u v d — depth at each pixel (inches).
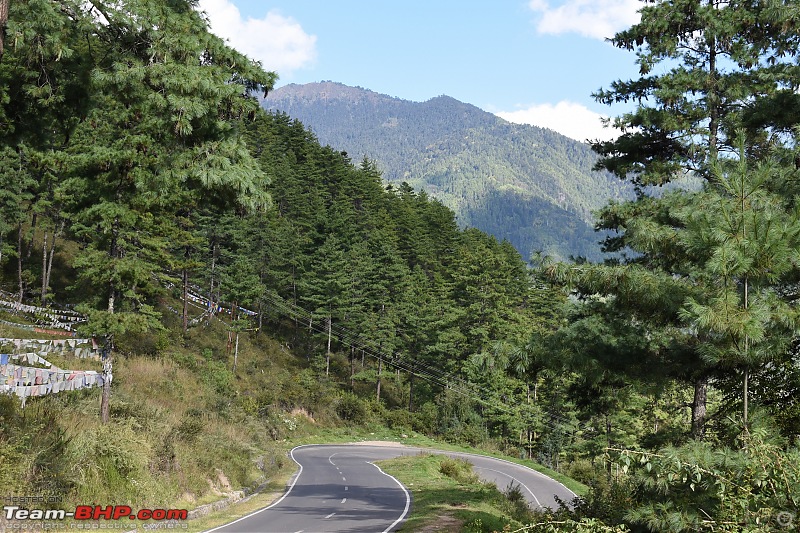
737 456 294.0
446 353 2997.0
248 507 841.5
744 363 364.5
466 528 660.7
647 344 549.3
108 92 621.0
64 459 591.5
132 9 583.5
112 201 774.5
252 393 2226.9
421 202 4653.1
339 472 1398.9
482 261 3073.3
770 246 325.7
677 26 725.9
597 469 2007.9
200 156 590.9
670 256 455.2
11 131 618.8
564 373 597.0
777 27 664.4
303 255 3144.7
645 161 756.0
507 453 2647.6
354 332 2925.7
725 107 705.0
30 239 2133.4
